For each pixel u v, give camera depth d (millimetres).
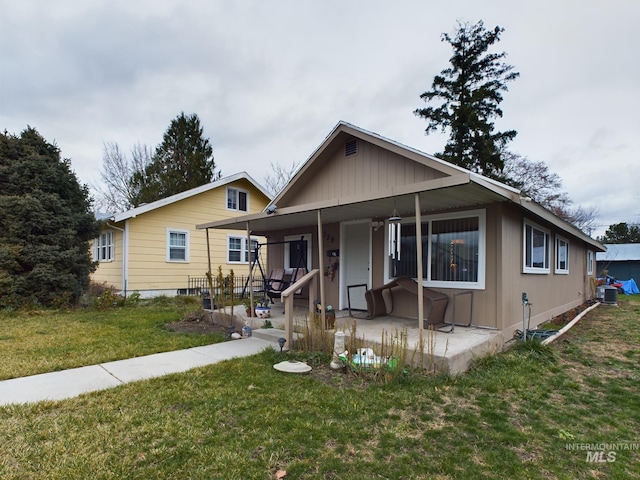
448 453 2705
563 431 3062
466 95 20875
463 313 6262
